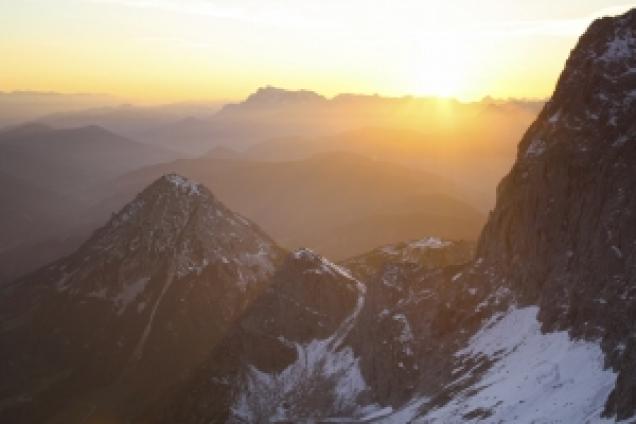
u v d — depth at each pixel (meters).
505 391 129.62
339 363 198.62
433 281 192.62
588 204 146.12
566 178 154.75
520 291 159.62
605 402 105.88
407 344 178.38
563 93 170.12
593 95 159.25
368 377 185.50
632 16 165.38
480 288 173.50
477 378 144.00
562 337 135.00
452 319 173.12
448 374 155.88
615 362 113.56
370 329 195.25
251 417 190.62
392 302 196.88
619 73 158.50
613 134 150.00
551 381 122.56
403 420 149.88
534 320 147.75
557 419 109.25
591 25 174.12
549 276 151.00
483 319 164.00
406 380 170.88
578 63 170.88
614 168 142.00
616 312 120.88
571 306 137.25
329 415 180.62
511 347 146.25
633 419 94.06
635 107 149.50
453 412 134.75
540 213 159.50
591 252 138.88
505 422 118.00
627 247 129.25
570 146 157.25
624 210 133.75
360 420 169.62
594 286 132.75
